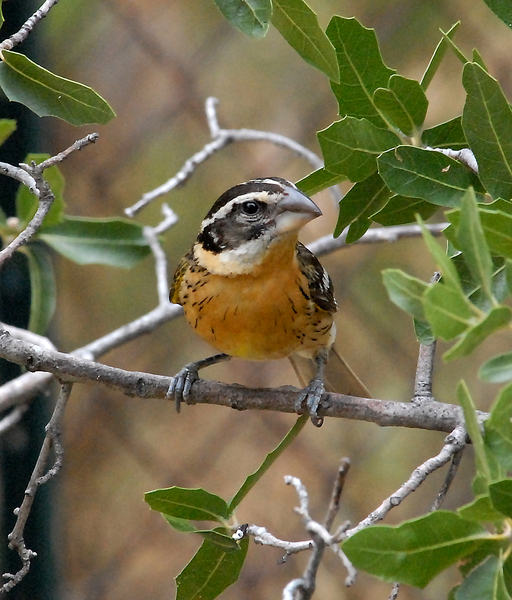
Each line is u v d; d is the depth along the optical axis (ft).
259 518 44.34
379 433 46.32
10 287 33.76
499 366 13.46
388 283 13.43
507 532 14.98
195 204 47.21
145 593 43.50
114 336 31.55
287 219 25.16
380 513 18.39
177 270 28.91
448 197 19.39
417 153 19.34
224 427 46.29
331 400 23.03
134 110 46.21
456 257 18.48
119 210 46.24
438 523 14.70
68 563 44.09
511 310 12.38
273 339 26.78
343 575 43.32
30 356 21.83
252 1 16.63
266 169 46.44
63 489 44.65
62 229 29.81
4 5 32.04
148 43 46.24
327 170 20.75
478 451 13.78
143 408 46.26
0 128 23.29
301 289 26.32
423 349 22.38
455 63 45.47
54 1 19.30
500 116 17.63
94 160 45.88
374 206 21.98
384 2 46.11
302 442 45.96
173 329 46.83
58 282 46.47
